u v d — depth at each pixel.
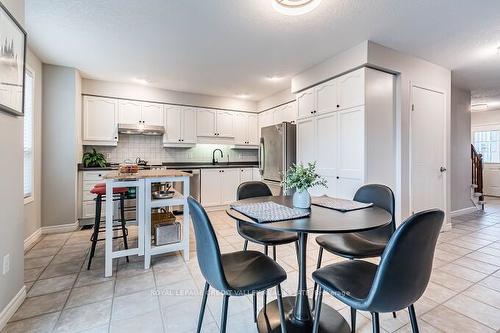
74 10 2.19
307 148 3.62
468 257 2.63
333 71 3.14
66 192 3.51
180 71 3.70
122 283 2.08
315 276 1.22
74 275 2.21
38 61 3.21
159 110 4.60
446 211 3.60
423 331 1.51
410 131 3.16
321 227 1.16
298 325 1.52
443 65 3.44
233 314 1.69
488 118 6.67
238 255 1.50
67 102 3.51
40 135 3.29
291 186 1.65
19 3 1.75
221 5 2.11
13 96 1.64
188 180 2.58
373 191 1.85
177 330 1.52
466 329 1.53
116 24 2.41
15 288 1.69
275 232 1.84
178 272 2.29
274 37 2.67
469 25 2.42
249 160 5.86
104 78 4.02
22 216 1.79
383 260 0.93
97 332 1.49
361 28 2.48
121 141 4.62
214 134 5.13
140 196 2.35
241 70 3.64
